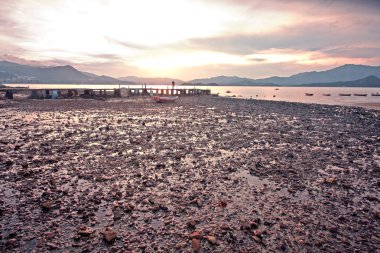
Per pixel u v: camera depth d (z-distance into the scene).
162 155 12.59
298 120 28.62
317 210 7.14
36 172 9.64
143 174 9.73
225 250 5.19
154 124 22.84
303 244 5.46
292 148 14.95
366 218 6.75
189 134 18.48
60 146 13.93
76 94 57.28
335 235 5.88
